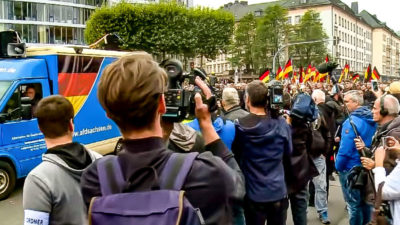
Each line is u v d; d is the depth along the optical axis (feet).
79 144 8.43
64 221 7.73
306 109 13.71
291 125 13.94
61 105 8.31
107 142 34.09
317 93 21.34
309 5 302.25
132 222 4.34
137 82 4.67
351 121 14.46
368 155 12.69
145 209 4.39
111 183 4.67
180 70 7.73
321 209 18.72
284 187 12.34
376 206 9.75
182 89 7.29
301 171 13.76
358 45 360.69
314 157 17.40
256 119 12.09
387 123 12.68
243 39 216.13
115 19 120.47
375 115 13.06
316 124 17.24
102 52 33.47
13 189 26.55
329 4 297.33
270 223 12.67
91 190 4.82
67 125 8.40
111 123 34.55
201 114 6.81
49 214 7.66
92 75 32.14
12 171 25.46
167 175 4.60
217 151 6.76
